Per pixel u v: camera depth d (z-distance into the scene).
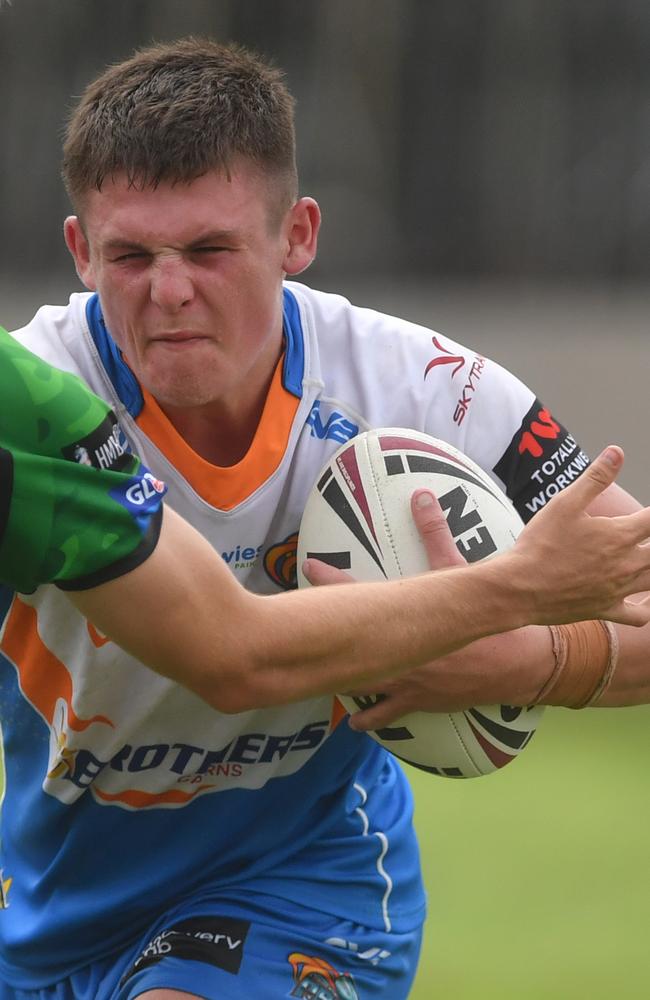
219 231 8.89
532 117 45.03
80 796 10.34
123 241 8.91
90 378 9.83
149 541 7.77
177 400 9.21
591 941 16.84
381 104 46.03
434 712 9.83
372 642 8.33
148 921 10.77
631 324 41.50
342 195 46.16
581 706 10.26
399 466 9.81
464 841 20.11
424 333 10.62
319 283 45.97
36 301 42.53
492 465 10.52
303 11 45.94
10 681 10.28
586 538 8.91
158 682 9.77
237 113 9.08
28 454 7.59
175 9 45.22
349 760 10.79
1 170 44.22
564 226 44.97
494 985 15.52
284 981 10.17
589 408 36.22
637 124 44.28
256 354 9.34
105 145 8.91
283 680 8.18
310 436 10.12
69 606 9.62
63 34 44.50
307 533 9.91
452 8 45.56
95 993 10.68
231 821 10.55
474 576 8.66
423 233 46.09
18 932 10.86
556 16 44.75
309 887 10.69
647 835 20.27
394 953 10.83
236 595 8.01
